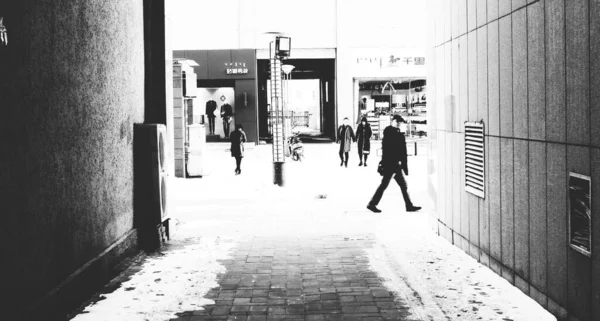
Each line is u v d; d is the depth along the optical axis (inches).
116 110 342.6
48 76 242.5
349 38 1668.3
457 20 373.7
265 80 1857.8
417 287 286.8
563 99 231.5
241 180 827.4
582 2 215.2
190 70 901.8
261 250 383.9
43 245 234.8
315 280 308.5
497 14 304.0
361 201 606.2
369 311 255.0
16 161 211.9
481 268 321.7
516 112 280.5
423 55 1678.2
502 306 254.1
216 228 466.0
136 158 386.3
